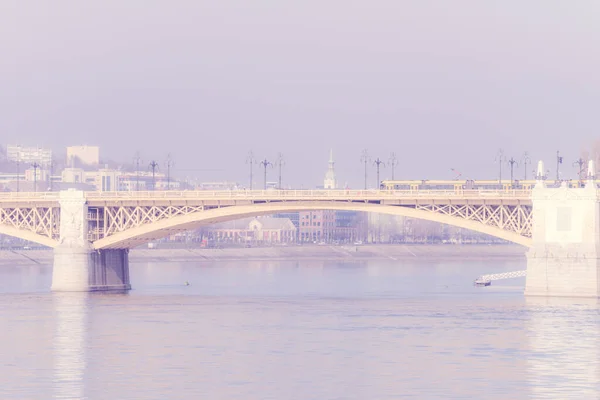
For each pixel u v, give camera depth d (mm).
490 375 193125
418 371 196750
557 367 199750
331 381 188875
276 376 193125
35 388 184000
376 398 176625
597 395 178375
